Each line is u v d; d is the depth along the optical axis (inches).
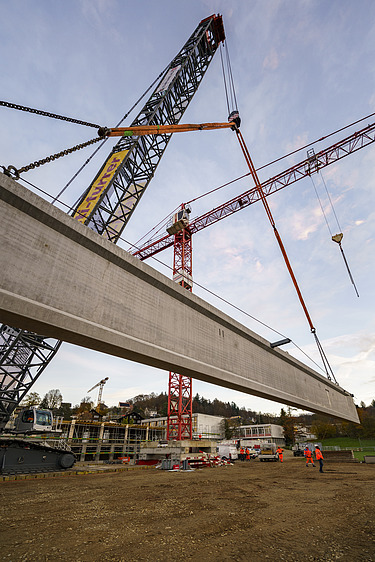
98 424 2171.5
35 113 346.6
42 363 1095.0
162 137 1069.1
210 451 1414.9
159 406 6791.3
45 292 279.7
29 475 781.9
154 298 399.5
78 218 768.9
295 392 738.2
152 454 1378.0
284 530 303.3
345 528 308.5
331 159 1927.9
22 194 278.4
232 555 237.9
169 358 390.6
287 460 1667.1
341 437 3506.4
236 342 557.6
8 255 262.2
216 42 1486.2
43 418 1010.1
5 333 976.9
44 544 265.6
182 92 1193.4
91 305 316.8
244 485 645.3
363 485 606.2
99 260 340.2
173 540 275.0
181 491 565.3
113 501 464.8
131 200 909.8
